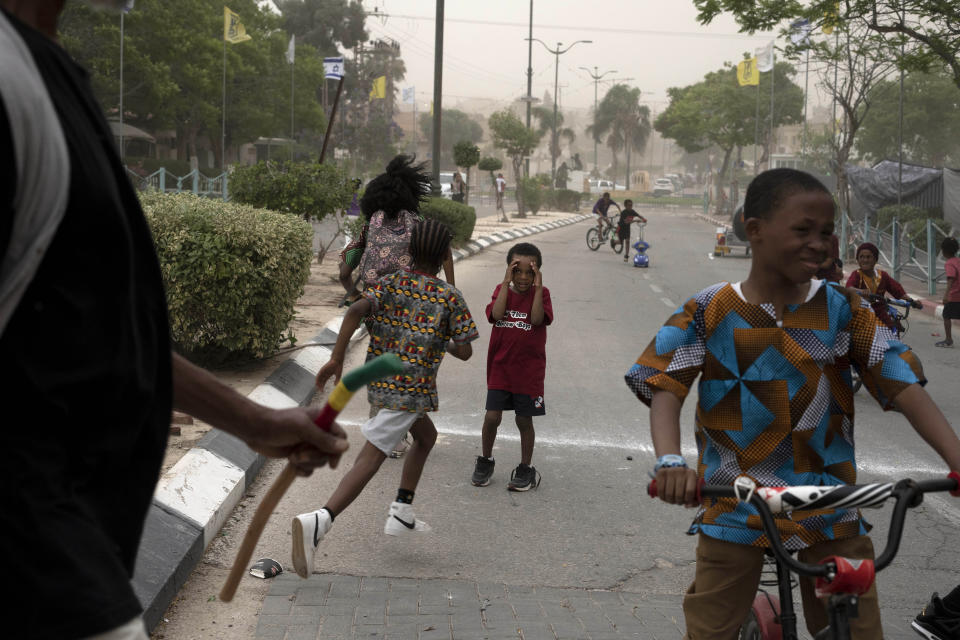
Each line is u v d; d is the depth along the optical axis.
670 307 16.38
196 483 5.52
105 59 35.34
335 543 5.35
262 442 1.91
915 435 8.36
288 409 1.92
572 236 36.22
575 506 6.18
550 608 4.56
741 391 2.74
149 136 40.59
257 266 8.18
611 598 4.73
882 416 9.10
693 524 2.89
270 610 4.40
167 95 39.47
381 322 5.14
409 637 4.17
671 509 6.19
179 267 8.01
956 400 9.91
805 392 2.71
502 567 5.11
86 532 1.39
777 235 2.64
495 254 25.64
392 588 4.74
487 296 16.55
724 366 2.75
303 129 59.09
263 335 8.55
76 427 1.41
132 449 1.52
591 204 80.81
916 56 20.39
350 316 5.09
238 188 15.58
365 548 5.30
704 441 2.84
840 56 27.12
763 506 2.29
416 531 5.58
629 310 15.83
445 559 5.19
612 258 26.53
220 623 4.23
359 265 7.54
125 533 1.54
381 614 4.41
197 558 4.86
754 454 2.74
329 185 15.95
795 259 2.63
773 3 18.94
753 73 48.75
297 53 52.69
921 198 24.91
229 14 35.88
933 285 19.25
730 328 2.74
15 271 1.29
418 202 7.33
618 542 5.55
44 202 1.30
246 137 50.31
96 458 1.45
